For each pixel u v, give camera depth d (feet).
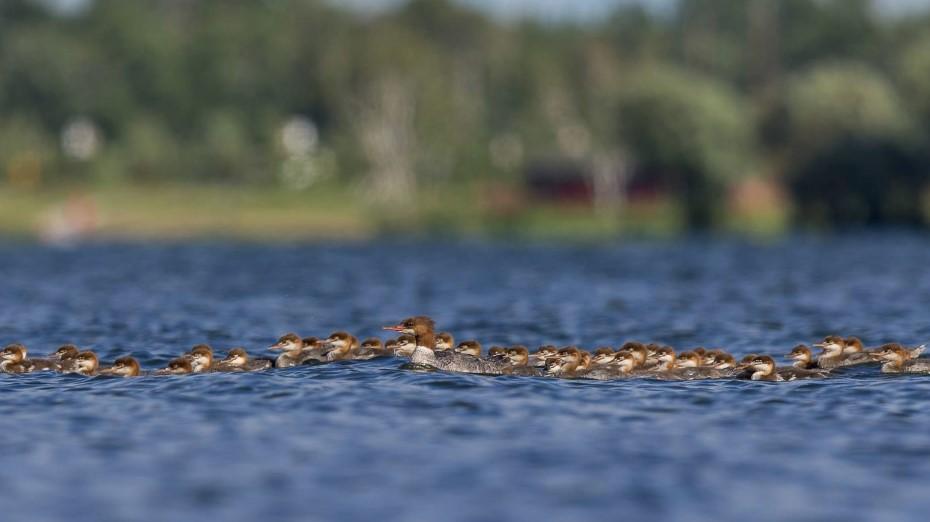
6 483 225.97
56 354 334.85
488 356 338.75
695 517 207.62
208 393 295.69
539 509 211.20
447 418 269.85
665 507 212.02
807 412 277.03
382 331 459.32
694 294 613.52
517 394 294.05
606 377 316.19
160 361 364.58
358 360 340.39
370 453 242.78
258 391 297.12
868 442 251.19
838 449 246.06
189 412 276.21
